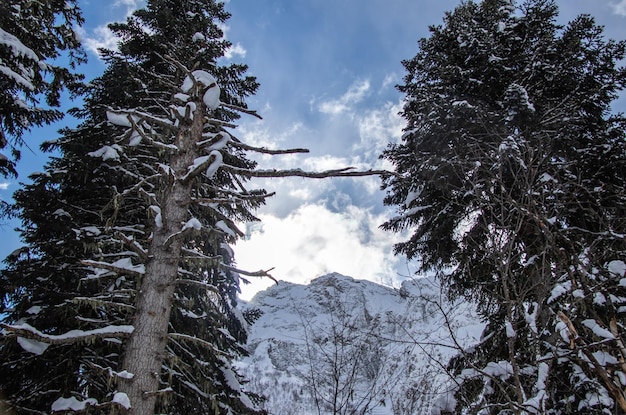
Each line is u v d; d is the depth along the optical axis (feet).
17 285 22.18
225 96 31.68
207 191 26.58
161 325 15.17
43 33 27.86
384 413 16.33
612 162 24.21
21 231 26.53
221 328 27.61
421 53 34.06
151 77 28.68
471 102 28.22
